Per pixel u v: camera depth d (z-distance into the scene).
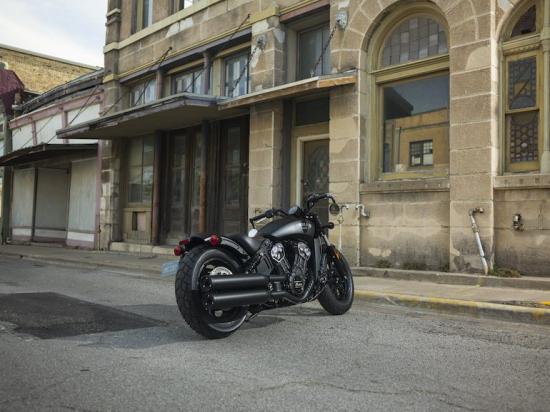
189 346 4.96
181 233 14.69
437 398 3.61
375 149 9.99
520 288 7.47
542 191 7.74
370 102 10.05
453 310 6.55
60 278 10.49
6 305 7.12
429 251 8.92
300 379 4.00
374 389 3.78
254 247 5.36
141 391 3.71
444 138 9.13
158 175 15.13
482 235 8.14
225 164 13.32
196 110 12.04
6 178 23.44
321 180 11.13
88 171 18.34
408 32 9.70
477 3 8.34
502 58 8.33
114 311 6.72
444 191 8.77
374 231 9.65
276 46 11.63
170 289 8.85
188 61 14.48
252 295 5.13
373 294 7.31
